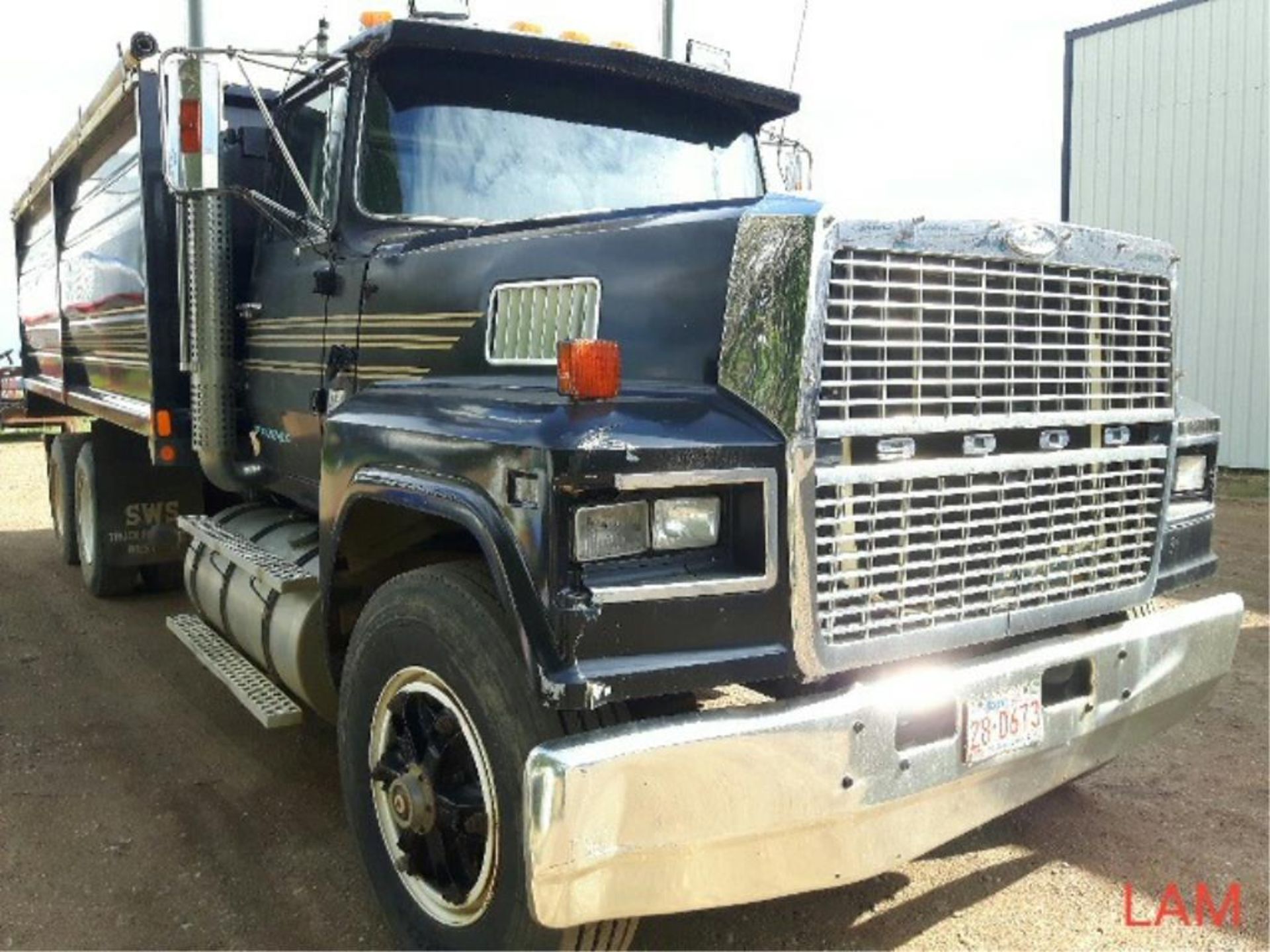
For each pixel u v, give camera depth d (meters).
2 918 3.14
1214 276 12.64
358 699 2.99
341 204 3.87
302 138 4.28
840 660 2.50
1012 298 2.76
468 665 2.55
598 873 2.21
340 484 3.11
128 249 5.50
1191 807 3.88
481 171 3.83
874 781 2.47
